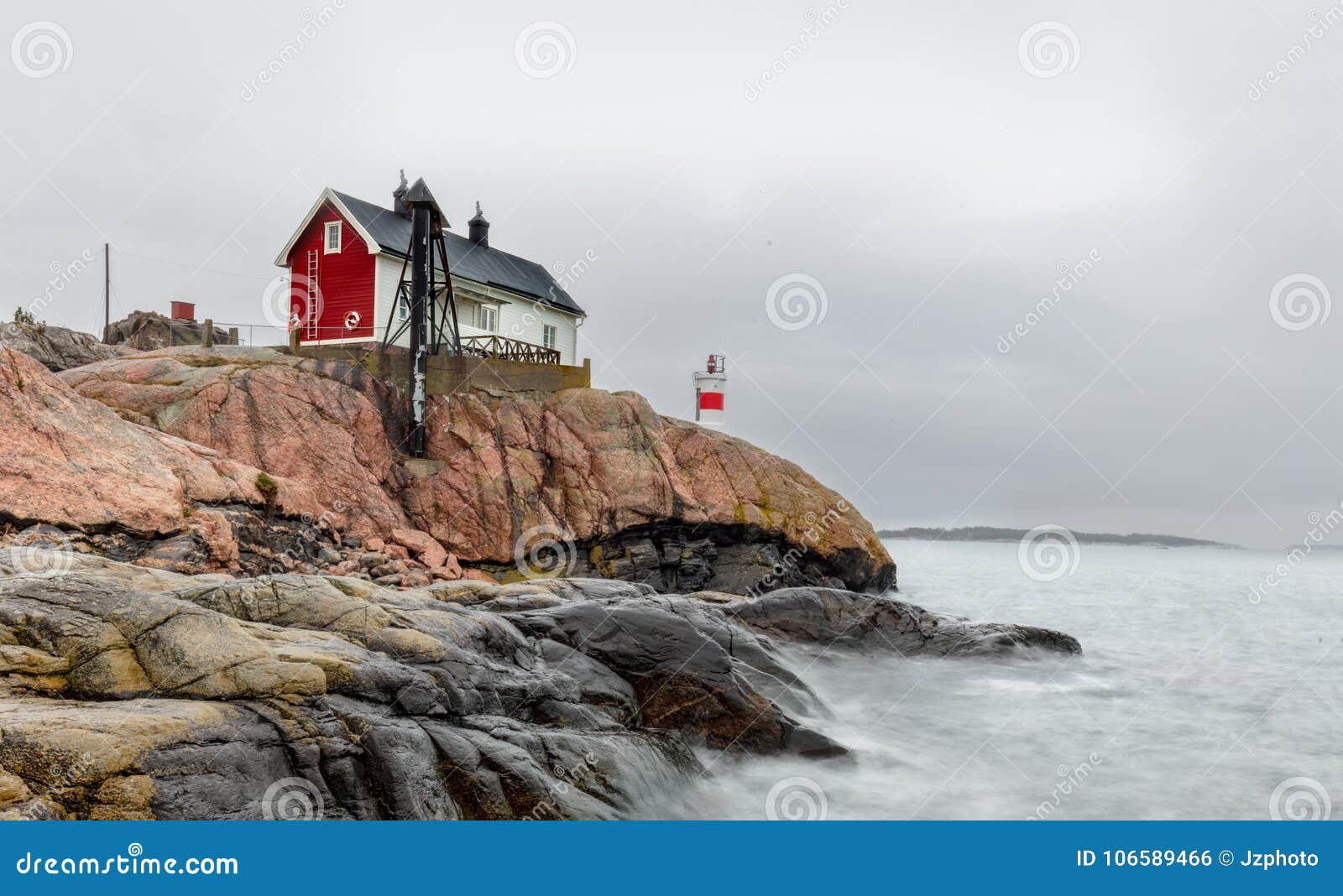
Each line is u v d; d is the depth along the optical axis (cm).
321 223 3916
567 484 3095
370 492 2777
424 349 3116
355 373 3034
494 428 3081
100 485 1919
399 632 1280
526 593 1825
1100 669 2438
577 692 1450
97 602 1064
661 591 3108
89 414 2064
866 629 2316
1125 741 1784
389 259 3875
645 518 3094
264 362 2969
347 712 1043
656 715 1537
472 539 2891
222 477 2216
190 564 1912
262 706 995
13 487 1797
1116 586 6144
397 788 1002
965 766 1623
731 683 1603
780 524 3291
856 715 1888
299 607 1288
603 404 3272
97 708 923
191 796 874
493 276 4447
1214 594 5419
